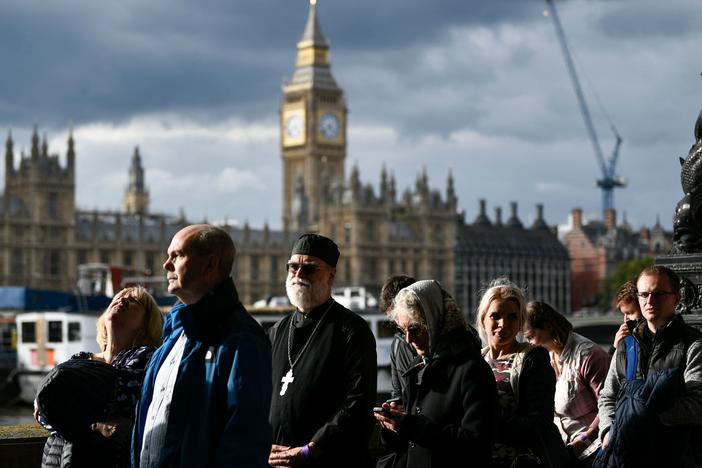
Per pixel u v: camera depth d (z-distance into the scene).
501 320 14.73
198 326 12.07
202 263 12.27
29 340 93.50
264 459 11.66
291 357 14.61
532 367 14.42
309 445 13.98
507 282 15.08
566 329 16.91
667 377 14.03
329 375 14.33
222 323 12.13
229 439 11.62
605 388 15.26
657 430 14.19
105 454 13.21
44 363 92.56
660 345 14.56
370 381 14.31
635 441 14.11
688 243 18.81
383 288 17.22
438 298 14.04
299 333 14.69
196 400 12.00
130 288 14.62
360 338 14.44
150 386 12.54
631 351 14.92
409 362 15.65
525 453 14.35
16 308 111.62
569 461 15.02
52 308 112.69
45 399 12.95
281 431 14.43
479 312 15.05
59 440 13.66
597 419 16.23
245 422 11.65
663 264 18.61
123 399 13.31
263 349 12.05
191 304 12.10
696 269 18.27
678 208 18.97
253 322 12.26
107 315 14.38
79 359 14.20
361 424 14.12
